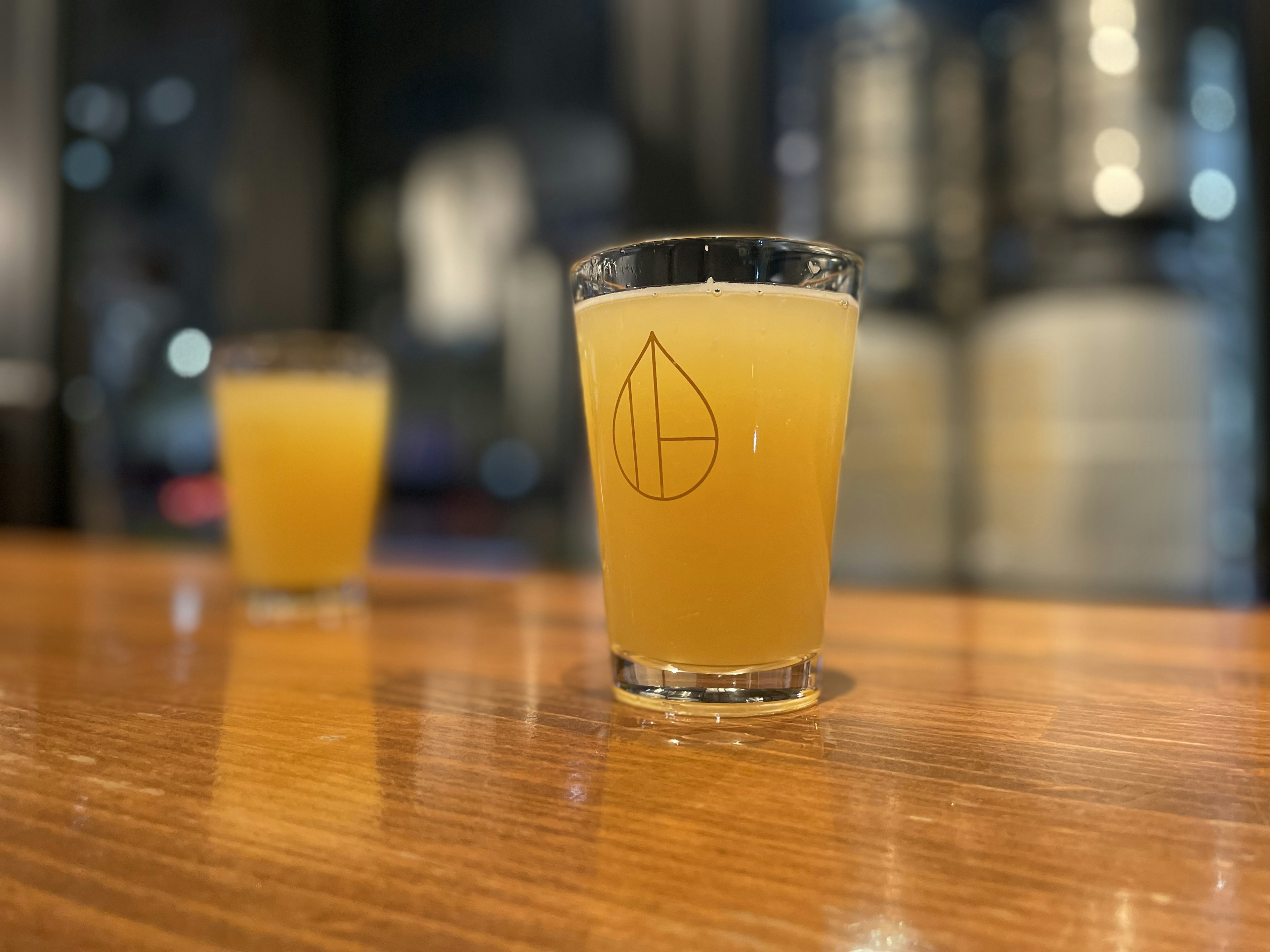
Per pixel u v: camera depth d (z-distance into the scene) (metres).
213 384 0.47
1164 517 0.85
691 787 0.18
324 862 0.15
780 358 0.24
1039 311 0.87
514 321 1.39
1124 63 0.84
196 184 1.46
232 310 1.43
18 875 0.14
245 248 1.40
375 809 0.17
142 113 1.48
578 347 0.28
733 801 0.18
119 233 1.50
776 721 0.24
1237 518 0.91
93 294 1.51
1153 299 0.84
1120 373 0.84
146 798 0.18
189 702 0.26
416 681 0.29
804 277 0.25
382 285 1.45
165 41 1.44
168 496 1.49
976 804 0.17
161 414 1.49
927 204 0.94
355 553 0.47
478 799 0.18
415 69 1.42
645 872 0.14
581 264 0.27
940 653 0.33
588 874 0.14
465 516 1.40
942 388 0.95
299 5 1.39
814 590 0.25
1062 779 0.19
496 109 1.38
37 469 1.47
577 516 1.33
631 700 0.26
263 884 0.14
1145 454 0.85
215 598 0.51
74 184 1.50
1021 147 0.91
